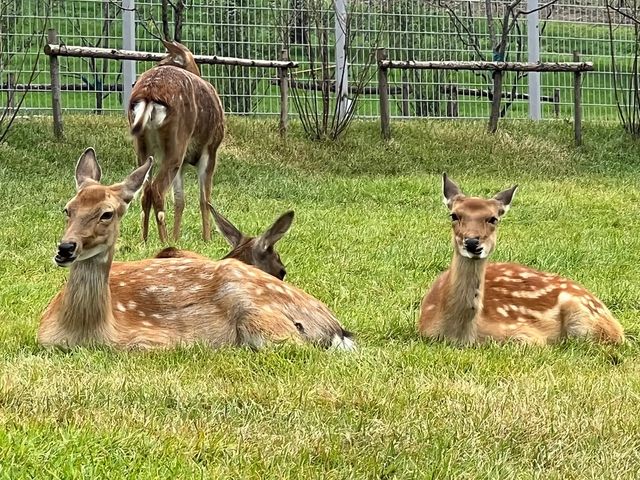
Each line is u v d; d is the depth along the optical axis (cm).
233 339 592
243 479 406
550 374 572
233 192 1045
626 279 787
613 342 648
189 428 459
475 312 632
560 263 817
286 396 518
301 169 1180
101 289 579
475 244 620
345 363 568
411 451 446
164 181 841
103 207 575
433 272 783
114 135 1177
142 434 436
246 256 673
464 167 1232
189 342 588
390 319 662
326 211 970
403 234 887
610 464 448
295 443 447
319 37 1284
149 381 527
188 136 859
